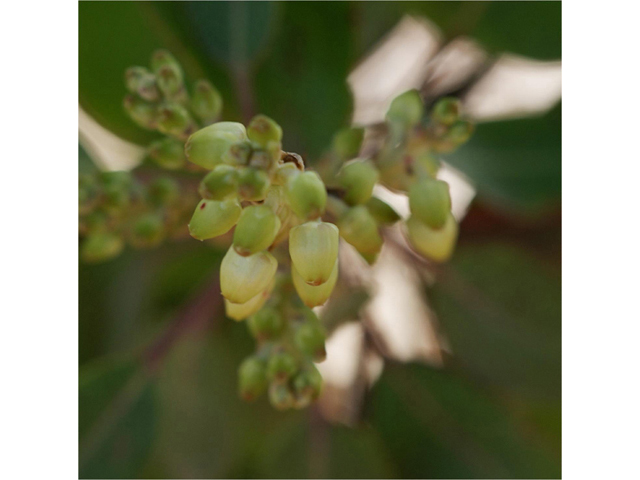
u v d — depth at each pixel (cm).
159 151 17
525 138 20
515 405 21
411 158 17
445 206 16
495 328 21
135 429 20
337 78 20
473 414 21
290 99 20
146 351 21
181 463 21
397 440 21
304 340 16
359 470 21
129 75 17
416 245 17
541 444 21
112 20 20
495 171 20
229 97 20
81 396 20
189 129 16
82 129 20
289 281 16
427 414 21
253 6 20
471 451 21
